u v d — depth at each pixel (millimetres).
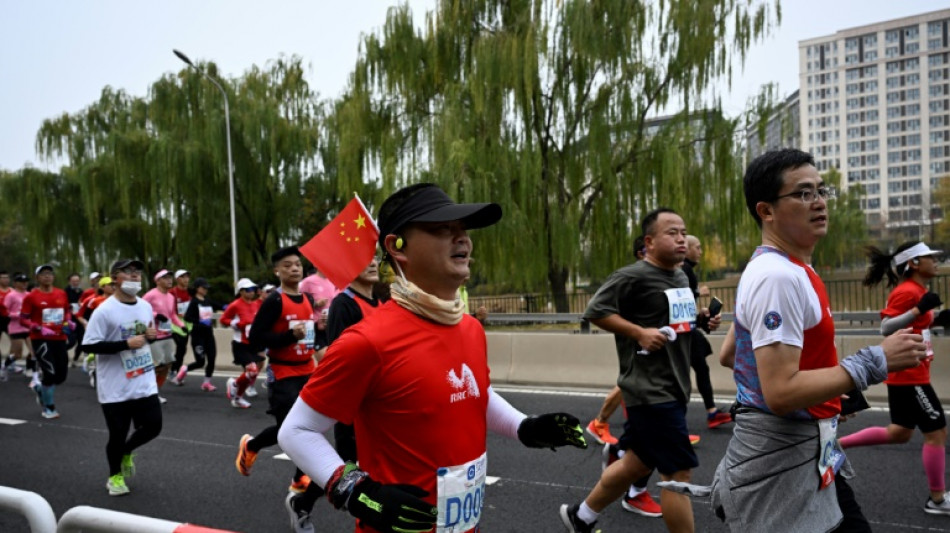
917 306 4562
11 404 10195
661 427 3701
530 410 8391
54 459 6781
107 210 30484
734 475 2406
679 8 17891
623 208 18500
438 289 1977
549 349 10469
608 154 18375
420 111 20172
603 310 3902
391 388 1862
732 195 17812
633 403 3791
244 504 5230
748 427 2375
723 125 17844
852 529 2441
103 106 32531
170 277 10055
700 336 7098
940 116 146625
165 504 5273
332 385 1859
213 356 11297
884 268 5012
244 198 28500
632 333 3768
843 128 156750
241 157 27688
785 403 2148
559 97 18688
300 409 1909
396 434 1883
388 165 18391
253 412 9227
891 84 151375
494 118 18125
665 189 17750
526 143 17953
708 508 4734
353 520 4816
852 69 156000
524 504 4980
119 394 5484
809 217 2316
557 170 19031
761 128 17594
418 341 1896
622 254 18641
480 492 2012
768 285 2209
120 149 27734
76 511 2129
